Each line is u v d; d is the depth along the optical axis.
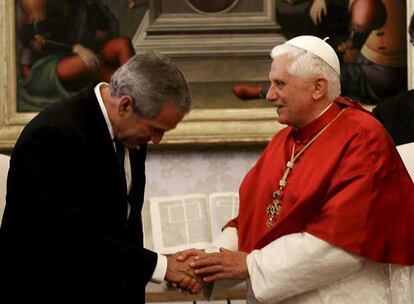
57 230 4.90
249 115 8.43
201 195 7.92
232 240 5.91
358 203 5.12
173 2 8.49
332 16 8.50
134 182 5.40
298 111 5.45
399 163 5.34
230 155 8.58
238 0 8.49
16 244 4.94
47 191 4.87
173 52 8.47
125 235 5.19
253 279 5.27
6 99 8.40
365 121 5.40
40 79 8.44
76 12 8.45
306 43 5.41
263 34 8.49
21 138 5.00
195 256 5.38
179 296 7.53
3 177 5.78
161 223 7.75
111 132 5.09
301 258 5.12
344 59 8.49
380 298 5.29
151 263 5.18
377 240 5.11
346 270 5.14
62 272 4.96
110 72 8.47
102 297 5.07
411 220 5.23
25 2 8.43
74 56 8.45
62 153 4.93
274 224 5.31
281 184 5.48
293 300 5.38
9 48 8.41
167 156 8.55
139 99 4.92
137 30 8.48
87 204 4.98
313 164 5.37
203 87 8.47
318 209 5.24
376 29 8.48
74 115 5.04
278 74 5.42
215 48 8.47
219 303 8.47
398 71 8.48
